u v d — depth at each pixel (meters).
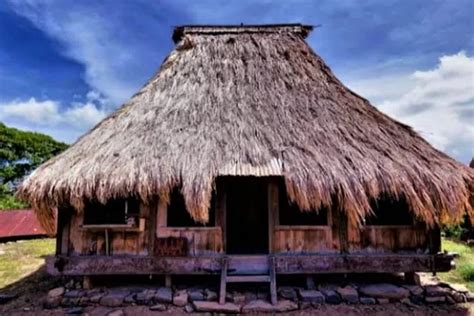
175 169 6.95
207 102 8.84
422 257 7.57
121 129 8.22
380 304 7.02
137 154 7.37
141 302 6.98
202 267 7.49
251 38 10.84
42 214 7.20
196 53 10.33
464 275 8.75
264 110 8.62
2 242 13.98
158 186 6.78
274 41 10.71
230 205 12.29
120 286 7.65
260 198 12.33
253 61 10.07
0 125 24.08
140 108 8.81
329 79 9.73
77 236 7.67
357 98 9.29
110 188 6.77
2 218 15.42
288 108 8.70
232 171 6.86
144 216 7.71
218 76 9.64
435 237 7.75
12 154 24.12
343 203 6.88
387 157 7.54
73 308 6.83
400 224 8.04
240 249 10.41
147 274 7.76
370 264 7.54
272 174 6.82
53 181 6.94
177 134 7.90
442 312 6.66
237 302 6.91
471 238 14.02
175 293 7.16
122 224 7.81
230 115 8.42
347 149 7.58
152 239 7.62
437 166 7.49
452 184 7.08
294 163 7.04
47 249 12.55
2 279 8.91
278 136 7.84
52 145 26.84
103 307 6.88
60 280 8.59
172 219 8.29
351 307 6.85
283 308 6.65
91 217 8.01
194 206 6.60
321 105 8.84
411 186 6.91
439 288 7.29
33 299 7.43
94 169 7.03
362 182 6.90
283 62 10.05
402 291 7.15
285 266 7.46
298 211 8.95
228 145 7.52
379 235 7.75
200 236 7.67
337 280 7.95
